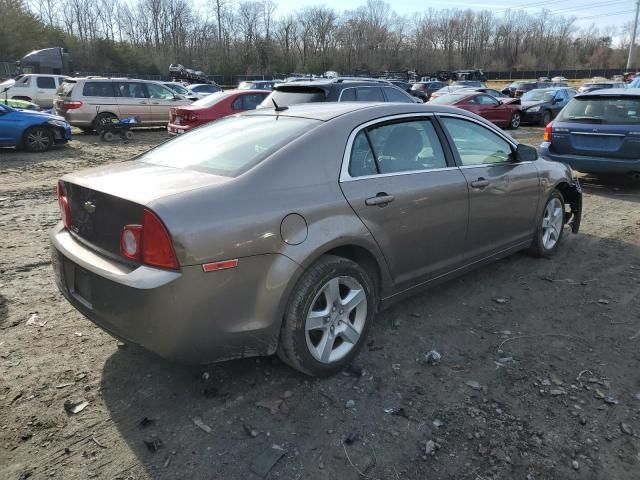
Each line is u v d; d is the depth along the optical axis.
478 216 4.11
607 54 98.62
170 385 3.12
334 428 2.75
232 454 2.57
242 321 2.74
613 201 7.95
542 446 2.62
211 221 2.58
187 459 2.54
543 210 5.04
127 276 2.57
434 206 3.68
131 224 2.61
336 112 3.48
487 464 2.51
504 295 4.42
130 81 17.41
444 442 2.65
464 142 4.16
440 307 4.19
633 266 5.12
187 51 77.50
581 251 5.58
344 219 3.09
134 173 3.09
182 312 2.54
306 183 3.00
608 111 8.08
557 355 3.46
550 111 21.50
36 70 30.52
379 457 2.55
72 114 16.36
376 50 87.69
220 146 3.33
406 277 3.63
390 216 3.37
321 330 3.11
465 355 3.47
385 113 3.60
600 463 2.51
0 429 2.72
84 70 64.19
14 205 7.67
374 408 2.91
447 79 62.25
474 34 99.75
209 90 27.77
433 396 3.02
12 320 3.89
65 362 3.35
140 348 2.70
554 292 4.48
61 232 3.23
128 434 2.71
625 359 3.41
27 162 11.81
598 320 3.97
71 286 3.04
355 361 3.38
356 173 3.27
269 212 2.77
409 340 3.66
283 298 2.84
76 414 2.86
